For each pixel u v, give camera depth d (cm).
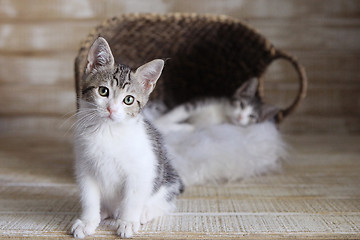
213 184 91
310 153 114
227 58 120
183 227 71
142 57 115
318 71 145
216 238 68
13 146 122
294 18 143
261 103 115
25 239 68
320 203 80
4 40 144
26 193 84
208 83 125
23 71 146
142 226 71
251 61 117
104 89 68
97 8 142
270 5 142
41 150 116
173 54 118
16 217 74
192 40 117
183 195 84
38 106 147
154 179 71
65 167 100
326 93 146
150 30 112
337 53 144
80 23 143
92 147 69
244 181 93
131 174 69
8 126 147
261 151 96
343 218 74
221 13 142
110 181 70
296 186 89
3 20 143
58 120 147
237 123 112
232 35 116
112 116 67
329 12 142
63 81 146
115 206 73
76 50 144
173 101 125
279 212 76
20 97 146
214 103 116
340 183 90
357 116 148
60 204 79
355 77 146
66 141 130
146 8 142
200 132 101
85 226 69
